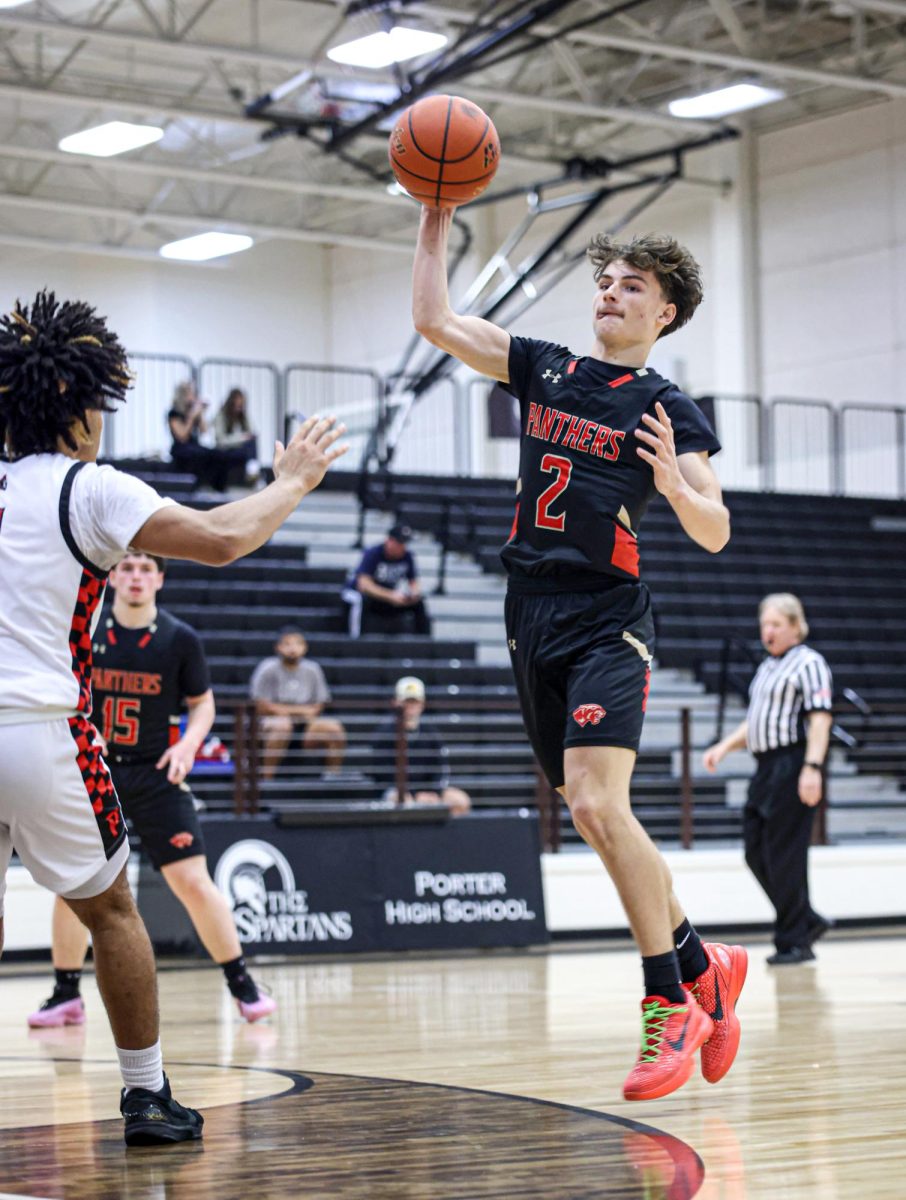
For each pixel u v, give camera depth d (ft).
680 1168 12.48
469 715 47.65
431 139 14.76
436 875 36.78
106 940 13.25
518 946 37.04
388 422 69.97
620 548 14.32
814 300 76.95
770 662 32.83
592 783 13.85
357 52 53.26
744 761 50.24
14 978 31.96
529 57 61.41
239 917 34.78
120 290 88.22
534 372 14.99
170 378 86.99
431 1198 11.43
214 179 71.36
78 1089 17.19
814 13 63.72
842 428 75.51
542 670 14.44
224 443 59.82
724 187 78.69
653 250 14.87
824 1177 12.20
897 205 74.08
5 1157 13.12
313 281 93.66
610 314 14.84
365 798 42.04
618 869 13.92
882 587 63.31
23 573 12.39
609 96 69.10
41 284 87.15
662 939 13.99
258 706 38.83
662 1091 13.71
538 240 84.33
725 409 78.79
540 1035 21.47
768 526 66.28
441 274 15.23
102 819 12.61
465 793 43.98
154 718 23.45
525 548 14.62
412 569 51.57
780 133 78.43
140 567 23.16
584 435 14.49
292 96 66.33
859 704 45.75
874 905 42.75
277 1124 14.39
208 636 47.75
